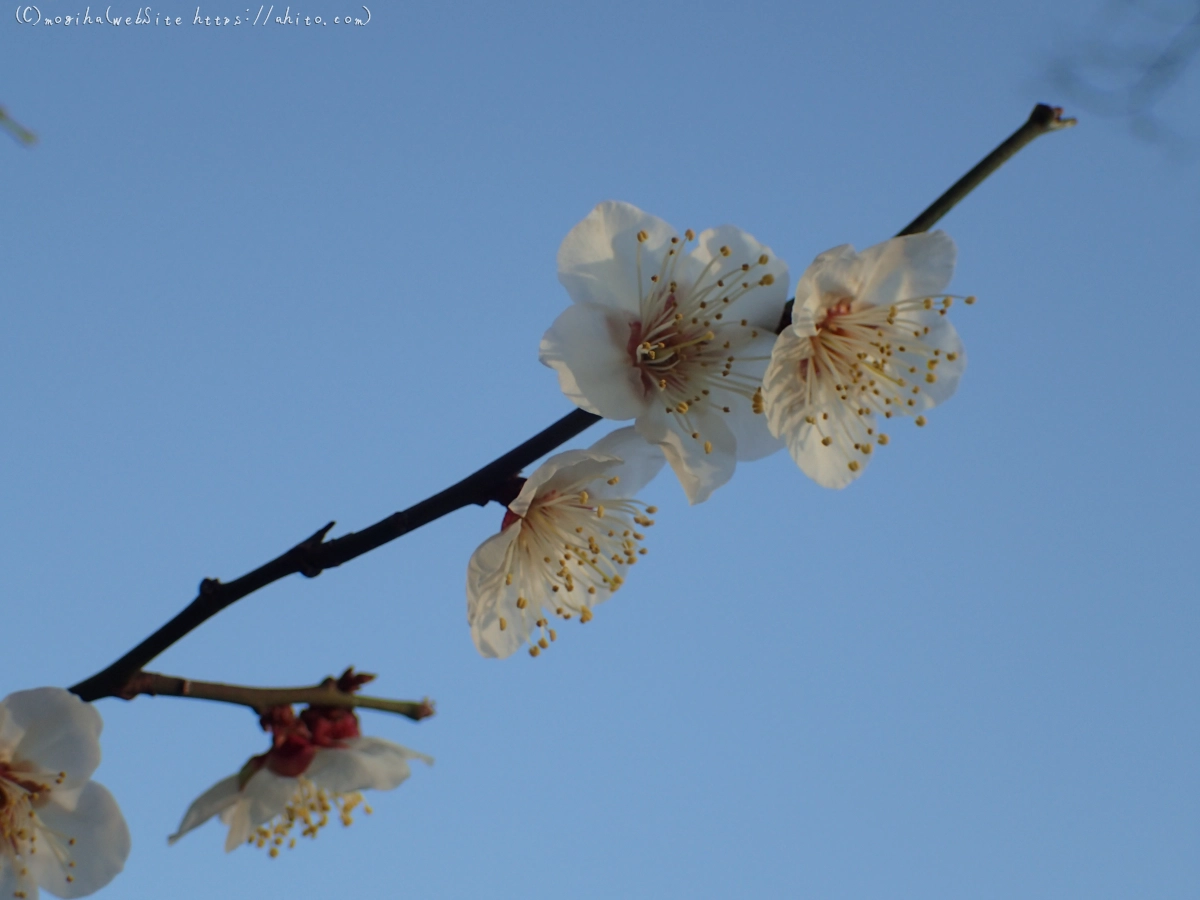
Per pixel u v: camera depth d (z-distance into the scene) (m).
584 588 0.38
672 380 0.37
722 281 0.37
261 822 0.36
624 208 0.37
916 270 0.37
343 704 0.36
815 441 0.37
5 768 0.36
